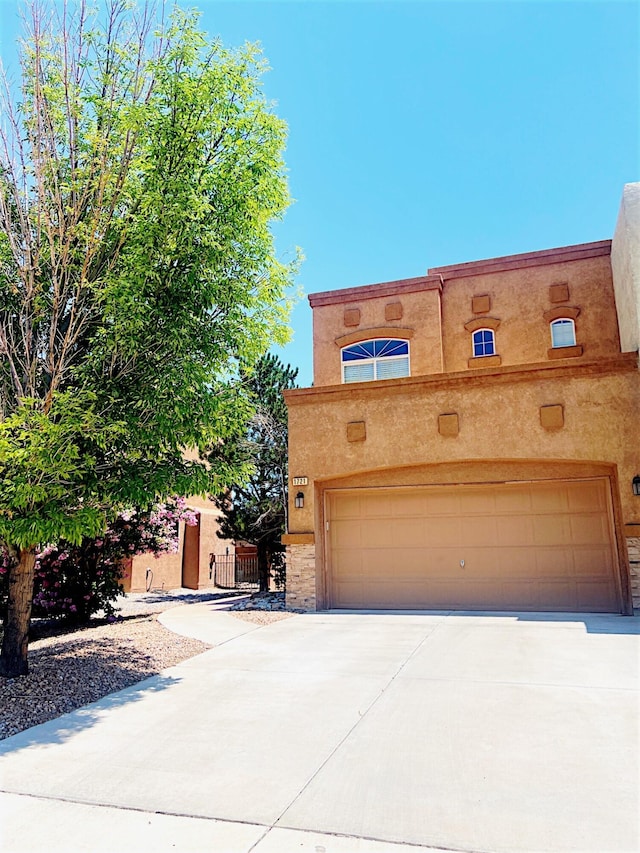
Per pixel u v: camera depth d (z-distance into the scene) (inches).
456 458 558.3
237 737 235.9
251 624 502.9
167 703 284.7
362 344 738.2
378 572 585.9
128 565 976.9
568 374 538.6
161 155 319.6
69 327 307.4
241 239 337.7
